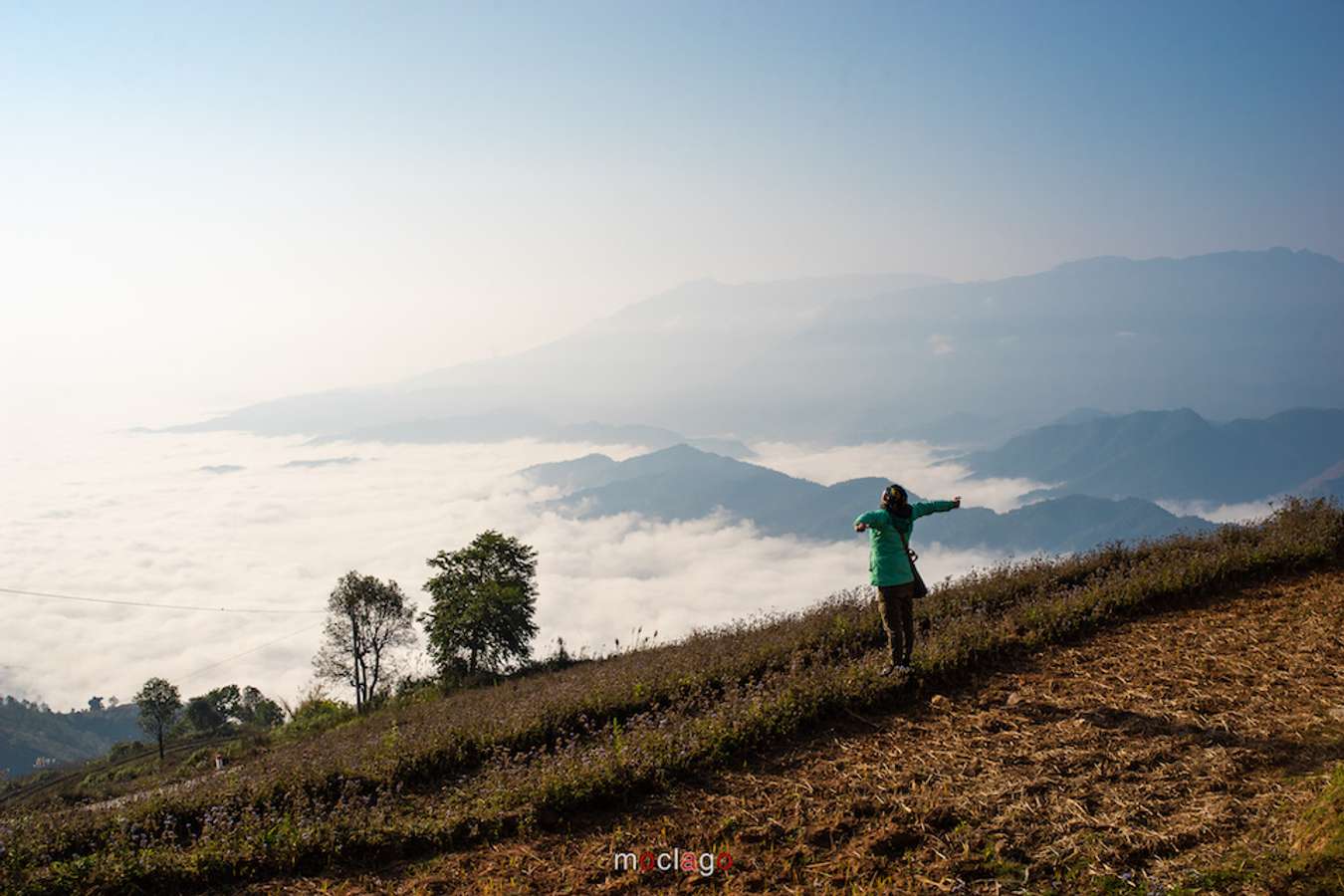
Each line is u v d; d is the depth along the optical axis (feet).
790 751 26.96
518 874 21.26
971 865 19.24
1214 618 35.17
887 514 32.04
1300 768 21.62
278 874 22.59
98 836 26.30
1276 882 16.58
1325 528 43.09
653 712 33.86
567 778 25.20
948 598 44.45
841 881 19.49
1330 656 29.40
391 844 23.32
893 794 23.12
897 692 30.50
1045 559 49.60
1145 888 17.35
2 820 26.81
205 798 28.37
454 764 31.53
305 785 29.27
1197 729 24.76
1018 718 27.22
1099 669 30.81
